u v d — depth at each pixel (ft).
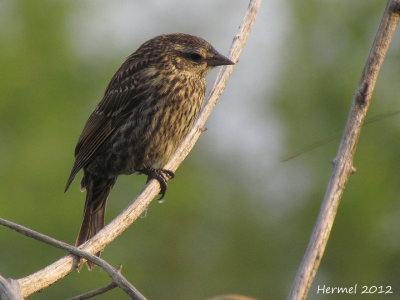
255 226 44.78
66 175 43.19
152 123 27.66
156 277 42.45
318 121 46.80
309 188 44.93
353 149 17.06
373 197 42.47
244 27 24.04
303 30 49.03
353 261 41.98
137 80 27.89
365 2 48.62
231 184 46.26
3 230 40.34
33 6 47.80
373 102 45.55
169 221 43.29
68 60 47.19
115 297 40.14
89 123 28.81
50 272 15.75
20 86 45.70
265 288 43.60
